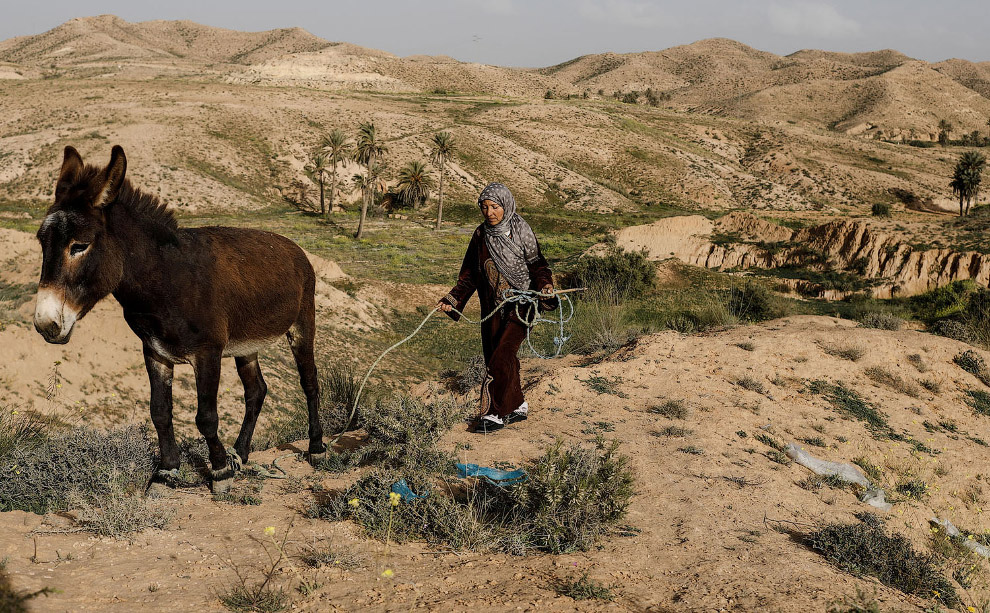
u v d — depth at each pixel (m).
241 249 5.03
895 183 131.25
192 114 121.19
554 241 81.38
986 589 5.09
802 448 7.61
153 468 5.39
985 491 7.48
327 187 106.56
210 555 3.71
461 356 32.09
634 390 8.88
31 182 91.19
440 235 85.38
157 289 4.33
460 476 5.18
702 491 5.66
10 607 2.65
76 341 18.50
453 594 3.33
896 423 9.02
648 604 3.42
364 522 4.30
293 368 24.30
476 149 127.25
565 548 4.18
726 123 179.50
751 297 34.28
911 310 43.50
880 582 4.32
